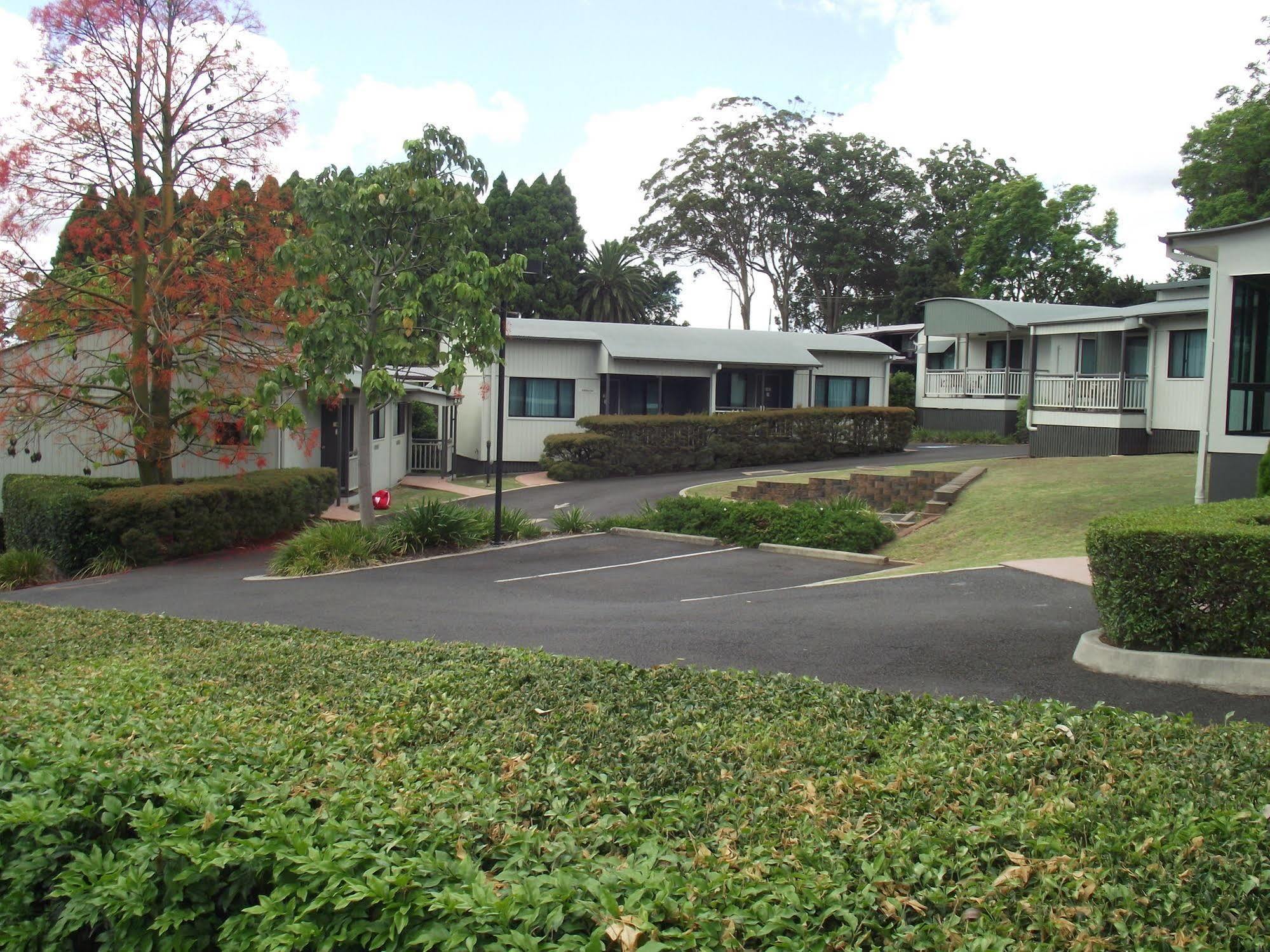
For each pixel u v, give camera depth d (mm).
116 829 4027
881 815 4035
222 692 6781
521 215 52844
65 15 16094
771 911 3059
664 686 6617
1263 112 35906
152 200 18031
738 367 33844
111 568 16203
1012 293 49625
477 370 30875
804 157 55750
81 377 18703
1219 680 6855
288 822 3633
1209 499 14430
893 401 40062
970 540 14516
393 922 3105
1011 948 2951
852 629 8859
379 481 24656
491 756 5070
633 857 3449
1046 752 4781
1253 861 3453
